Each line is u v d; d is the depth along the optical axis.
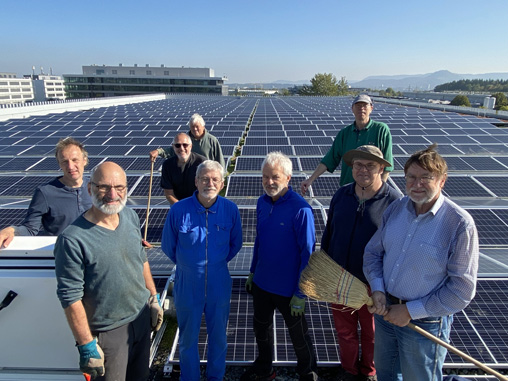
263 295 3.54
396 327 2.91
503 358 3.51
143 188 8.62
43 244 3.15
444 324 2.80
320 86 92.00
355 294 2.97
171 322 4.62
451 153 13.29
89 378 2.90
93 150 13.54
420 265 2.66
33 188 8.78
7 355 3.20
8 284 3.02
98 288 2.75
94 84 99.25
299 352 3.51
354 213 3.38
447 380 3.28
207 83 98.38
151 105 43.09
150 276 3.41
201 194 3.30
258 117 26.69
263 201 3.59
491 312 3.89
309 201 7.71
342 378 3.68
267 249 3.48
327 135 17.55
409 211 2.79
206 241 3.33
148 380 3.71
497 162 10.66
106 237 2.77
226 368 3.88
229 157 12.70
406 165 2.69
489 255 5.18
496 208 6.32
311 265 3.14
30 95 142.62
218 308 3.41
